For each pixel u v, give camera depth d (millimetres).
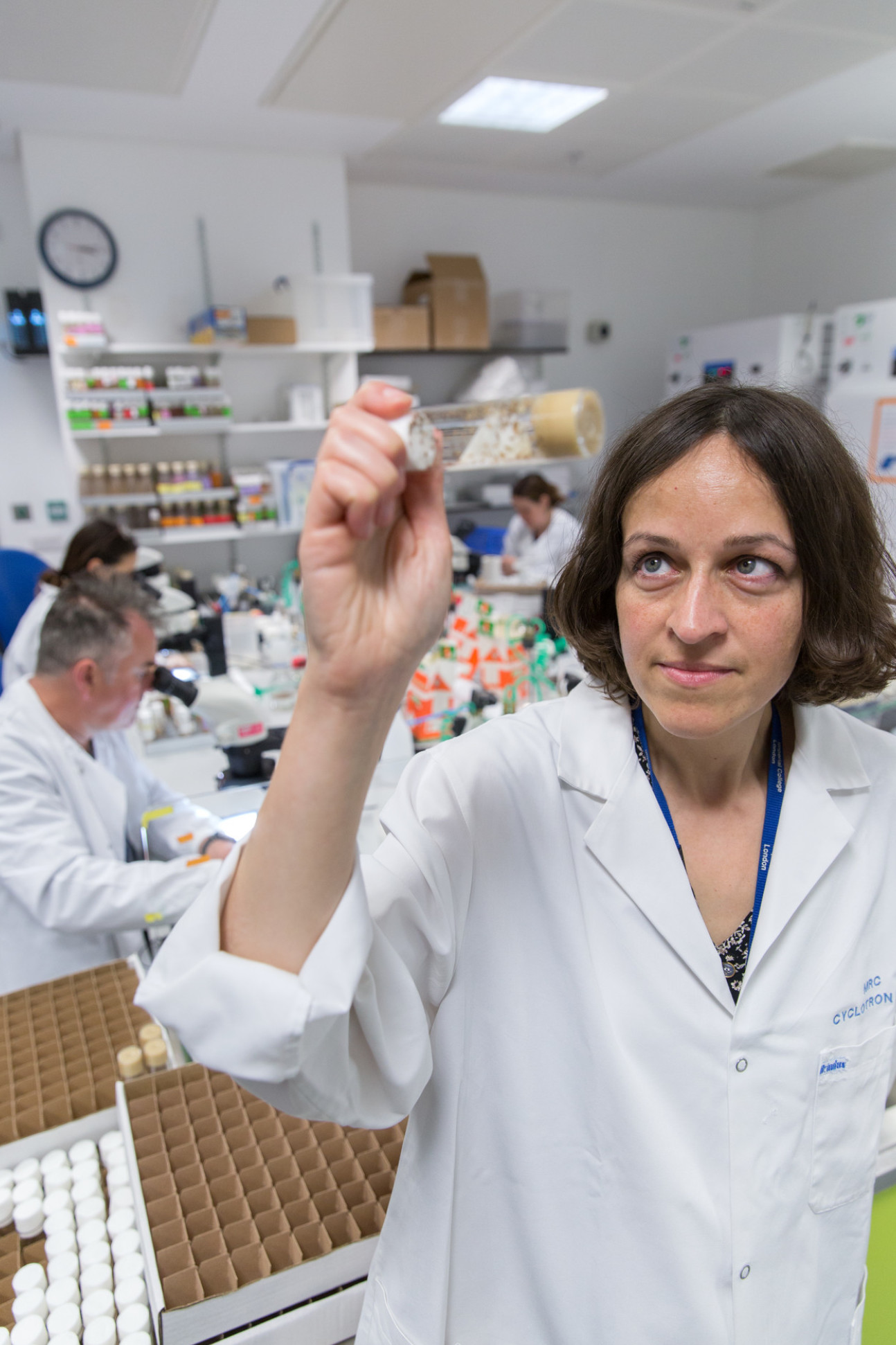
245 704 2602
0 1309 799
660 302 5902
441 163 4469
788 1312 698
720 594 578
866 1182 754
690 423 592
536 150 4250
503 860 695
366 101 3418
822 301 5652
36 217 3727
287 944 503
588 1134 676
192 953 508
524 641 2381
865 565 640
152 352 3938
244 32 2742
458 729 2094
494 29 2803
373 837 1575
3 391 4242
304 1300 769
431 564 481
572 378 5750
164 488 3941
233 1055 487
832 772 753
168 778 2141
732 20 2809
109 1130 1007
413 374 5125
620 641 666
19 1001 1183
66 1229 875
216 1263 749
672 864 682
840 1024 717
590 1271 680
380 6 2602
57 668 1548
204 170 3979
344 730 477
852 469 622
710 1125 667
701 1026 665
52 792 1545
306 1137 906
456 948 665
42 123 3547
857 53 3111
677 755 715
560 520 4090
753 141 4199
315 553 456
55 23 2639
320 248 4258
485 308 4652
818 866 712
